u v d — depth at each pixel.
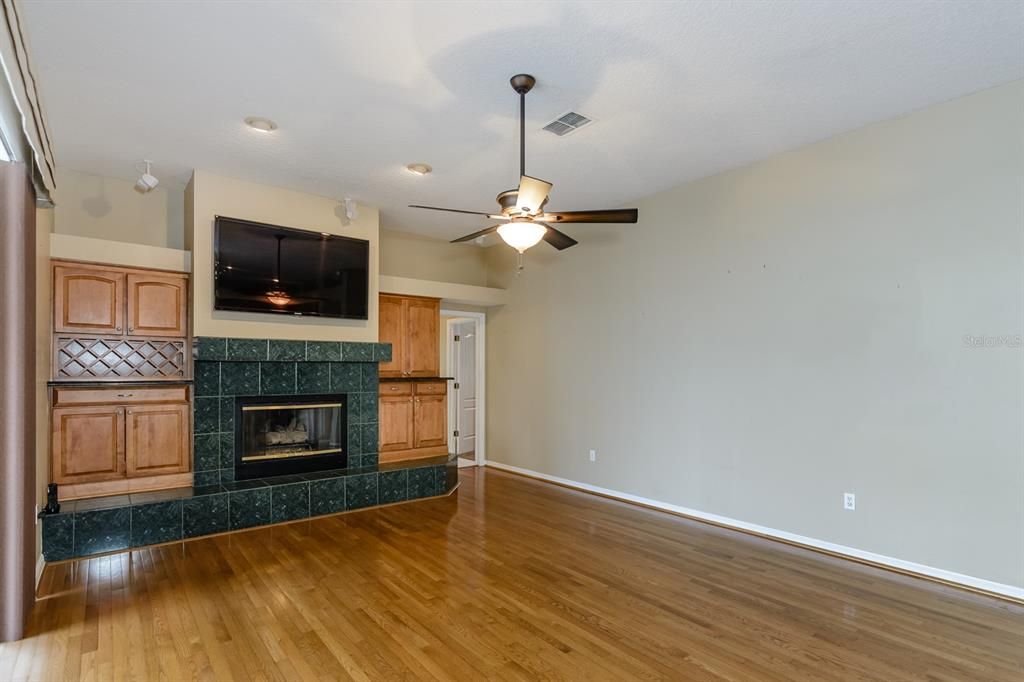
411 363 6.27
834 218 3.86
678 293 4.87
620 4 2.39
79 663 2.35
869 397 3.67
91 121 3.52
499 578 3.32
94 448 4.01
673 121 3.57
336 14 2.44
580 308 5.87
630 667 2.36
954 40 2.69
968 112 3.28
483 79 3.01
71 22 2.49
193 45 2.69
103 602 2.94
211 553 3.73
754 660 2.42
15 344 2.62
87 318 4.08
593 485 5.65
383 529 4.31
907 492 3.48
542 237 3.64
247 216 4.61
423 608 2.90
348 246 5.12
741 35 2.63
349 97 3.21
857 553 3.69
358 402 5.34
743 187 4.39
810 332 3.97
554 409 6.16
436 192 4.94
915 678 2.30
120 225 4.59
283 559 3.62
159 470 4.26
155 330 4.34
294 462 4.92
